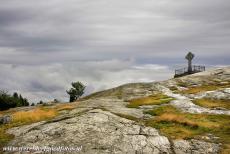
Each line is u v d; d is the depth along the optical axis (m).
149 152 34.94
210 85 85.94
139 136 38.59
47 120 47.06
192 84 89.50
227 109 56.66
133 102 66.44
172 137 39.19
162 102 62.91
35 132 40.59
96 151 34.81
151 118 49.34
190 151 35.38
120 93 82.25
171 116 47.59
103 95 86.81
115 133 39.12
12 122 50.44
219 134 41.56
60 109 58.69
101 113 46.47
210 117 51.06
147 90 83.69
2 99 103.06
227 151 35.06
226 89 70.00
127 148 35.59
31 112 54.28
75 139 37.66
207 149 35.84
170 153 34.88
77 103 69.50
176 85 89.06
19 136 40.34
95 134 38.75
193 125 44.53
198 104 60.09
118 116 46.19
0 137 41.31
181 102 61.53
